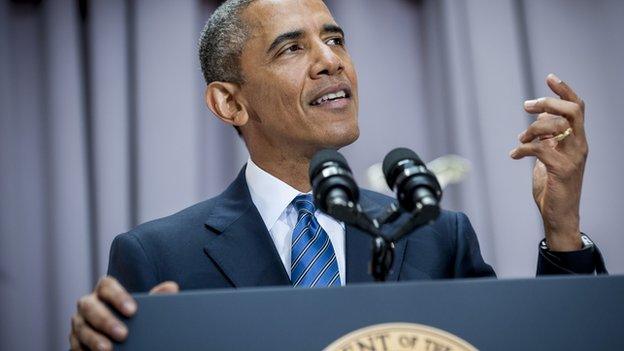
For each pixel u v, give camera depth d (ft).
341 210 7.64
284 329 6.89
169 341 6.93
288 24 11.68
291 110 11.43
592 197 22.31
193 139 22.38
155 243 10.94
